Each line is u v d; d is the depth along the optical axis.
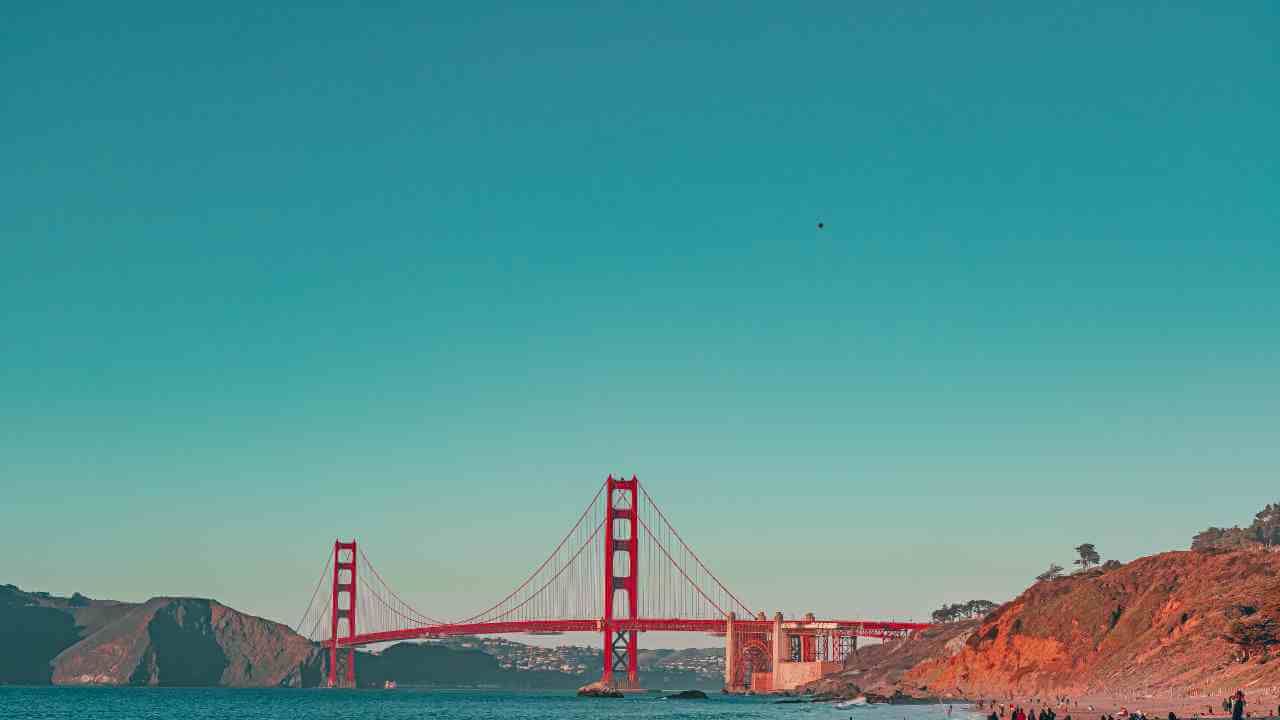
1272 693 131.00
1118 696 160.50
